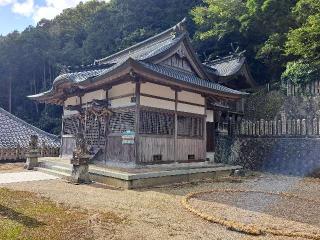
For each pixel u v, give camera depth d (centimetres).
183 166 1324
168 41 1542
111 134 1309
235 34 2720
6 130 2030
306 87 1798
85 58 4278
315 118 1494
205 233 513
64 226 516
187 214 634
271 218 627
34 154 1436
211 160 1741
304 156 1498
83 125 1530
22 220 541
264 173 1566
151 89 1249
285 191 1000
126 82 1252
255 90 2147
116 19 4306
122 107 1259
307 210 713
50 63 4434
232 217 621
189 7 3522
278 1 2186
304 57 1891
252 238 496
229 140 1862
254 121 1822
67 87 1470
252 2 2328
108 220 564
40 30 4888
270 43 2220
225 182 1171
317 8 1822
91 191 866
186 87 1305
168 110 1316
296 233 517
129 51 1978
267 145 1681
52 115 4028
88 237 468
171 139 1322
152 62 1328
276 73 2547
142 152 1188
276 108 1892
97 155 1366
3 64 4391
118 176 966
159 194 854
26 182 1006
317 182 1245
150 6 3975
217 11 2620
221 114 1875
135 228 524
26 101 4453
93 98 1457
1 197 726
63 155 1688
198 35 2888
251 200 812
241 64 2038
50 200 719
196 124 1473
